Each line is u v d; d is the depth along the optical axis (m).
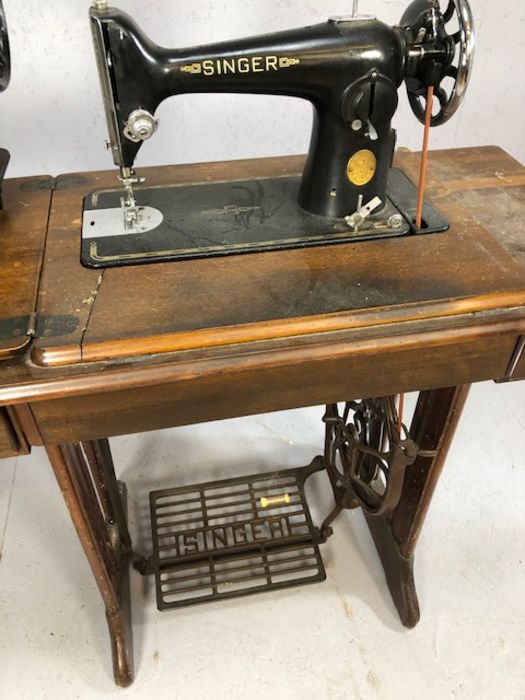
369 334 0.86
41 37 1.44
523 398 2.02
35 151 1.65
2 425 0.85
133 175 1.08
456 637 1.44
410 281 0.93
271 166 1.29
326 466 1.57
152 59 0.93
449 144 1.92
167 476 1.82
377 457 1.31
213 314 0.87
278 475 1.73
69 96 1.55
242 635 1.45
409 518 1.35
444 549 1.61
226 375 0.86
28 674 1.37
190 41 1.54
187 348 0.84
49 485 1.77
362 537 1.65
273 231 1.04
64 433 0.88
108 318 0.86
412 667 1.39
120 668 1.33
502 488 1.75
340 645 1.43
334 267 0.96
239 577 1.56
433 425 1.17
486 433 1.90
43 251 1.01
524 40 1.71
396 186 1.18
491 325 0.88
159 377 0.81
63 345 0.81
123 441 1.92
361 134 0.99
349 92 0.95
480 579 1.54
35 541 1.63
